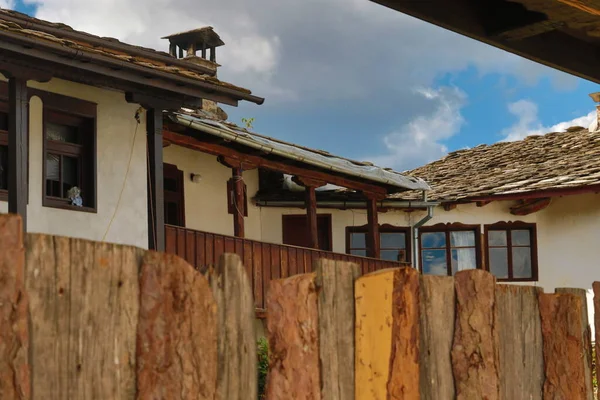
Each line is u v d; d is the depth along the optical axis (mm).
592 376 4379
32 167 11852
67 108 12352
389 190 19766
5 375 2318
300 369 3199
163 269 2779
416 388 3510
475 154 24781
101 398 2580
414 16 4422
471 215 20562
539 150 23375
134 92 12547
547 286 20359
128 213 13000
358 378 3367
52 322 2463
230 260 3010
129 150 13094
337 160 18266
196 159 18094
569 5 4297
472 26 4629
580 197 20312
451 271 20531
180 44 24109
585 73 5316
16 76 10875
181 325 2811
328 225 20531
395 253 20641
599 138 22969
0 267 2324
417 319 3555
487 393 3812
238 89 13008
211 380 2883
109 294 2625
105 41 13195
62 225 12125
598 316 4406
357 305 3408
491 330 3863
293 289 3227
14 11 12406
